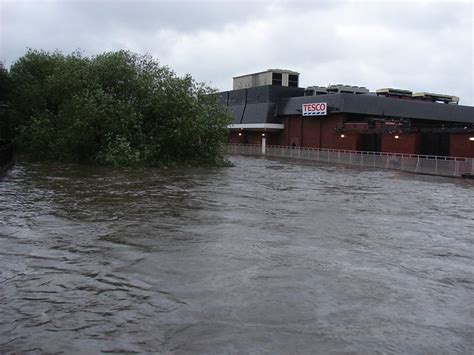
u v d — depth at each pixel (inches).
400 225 505.4
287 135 2308.1
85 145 1147.3
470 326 232.8
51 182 773.3
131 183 794.2
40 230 413.7
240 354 194.7
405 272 323.6
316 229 457.7
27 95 1487.5
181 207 558.6
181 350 197.0
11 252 339.6
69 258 328.5
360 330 223.0
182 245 372.5
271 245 382.9
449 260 362.3
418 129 1592.0
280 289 275.7
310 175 1151.6
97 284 275.9
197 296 260.2
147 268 308.7
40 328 215.2
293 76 2719.0
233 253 352.5
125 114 1157.7
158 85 1261.1
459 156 1470.2
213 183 848.3
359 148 1895.9
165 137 1192.8
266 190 773.3
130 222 459.2
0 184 730.8
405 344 209.6
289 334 215.5
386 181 1074.1
